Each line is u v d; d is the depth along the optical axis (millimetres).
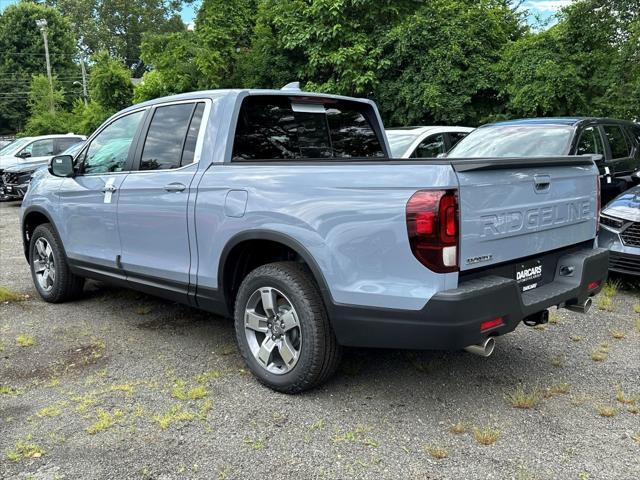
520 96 10977
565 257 3691
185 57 16141
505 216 3096
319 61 12688
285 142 4254
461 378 3750
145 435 3051
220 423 3178
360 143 4836
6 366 3986
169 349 4297
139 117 4594
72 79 57031
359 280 3064
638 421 3180
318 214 3197
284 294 3426
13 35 56594
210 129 3971
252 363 3666
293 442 2979
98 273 4914
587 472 2701
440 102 11523
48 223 5629
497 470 2719
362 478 2666
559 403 3398
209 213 3766
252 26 16016
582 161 3752
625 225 5656
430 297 2818
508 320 3012
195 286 3963
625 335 4527
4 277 6664
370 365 3961
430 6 12438
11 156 14812
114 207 4559
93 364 4016
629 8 10836
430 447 2910
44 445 2955
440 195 2777
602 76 10781
